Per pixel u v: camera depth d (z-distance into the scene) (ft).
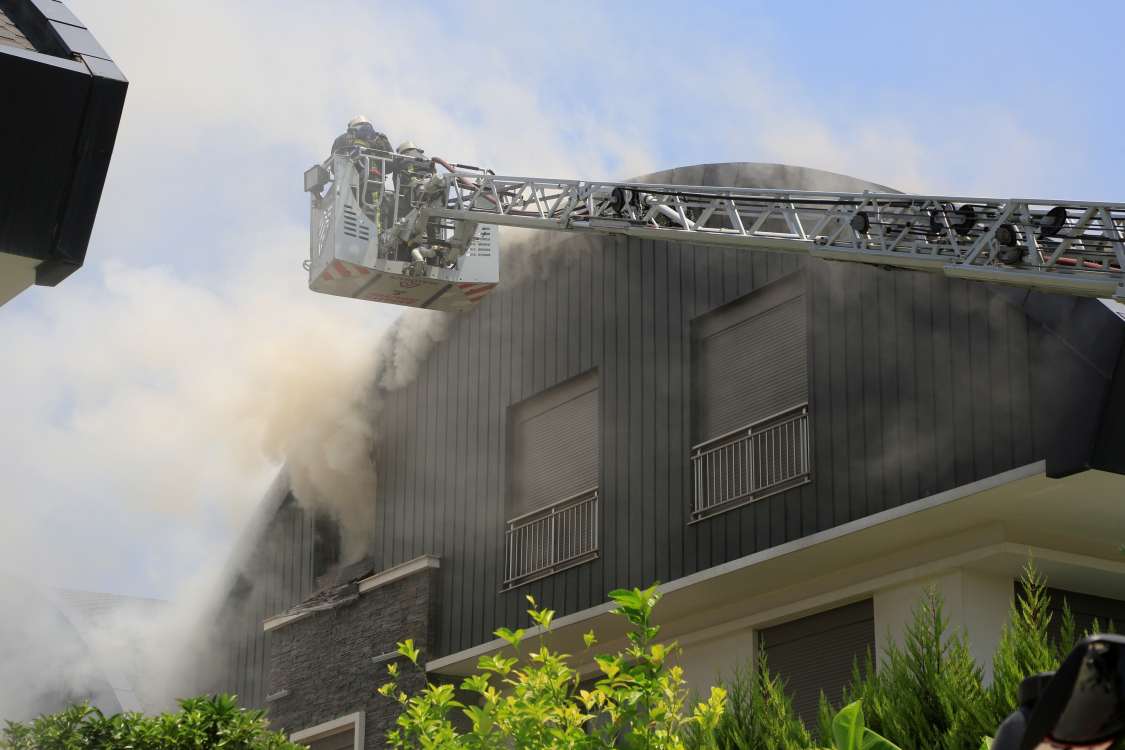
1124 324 28.17
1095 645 4.85
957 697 21.08
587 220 36.68
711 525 37.93
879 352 34.55
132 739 28.04
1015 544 32.58
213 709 29.09
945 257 26.84
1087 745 5.00
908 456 32.99
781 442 37.04
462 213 40.70
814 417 35.73
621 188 35.42
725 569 36.81
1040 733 5.04
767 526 36.22
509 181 39.50
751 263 39.47
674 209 34.50
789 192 30.55
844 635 36.60
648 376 41.83
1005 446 30.66
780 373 37.93
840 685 36.22
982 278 25.91
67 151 17.62
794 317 38.04
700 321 41.11
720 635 39.99
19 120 17.21
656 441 40.73
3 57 16.85
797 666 37.73
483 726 16.25
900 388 33.73
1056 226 24.50
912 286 34.22
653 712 15.17
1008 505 31.63
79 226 18.03
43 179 17.54
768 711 25.73
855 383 34.91
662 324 41.93
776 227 38.37
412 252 43.27
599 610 40.11
